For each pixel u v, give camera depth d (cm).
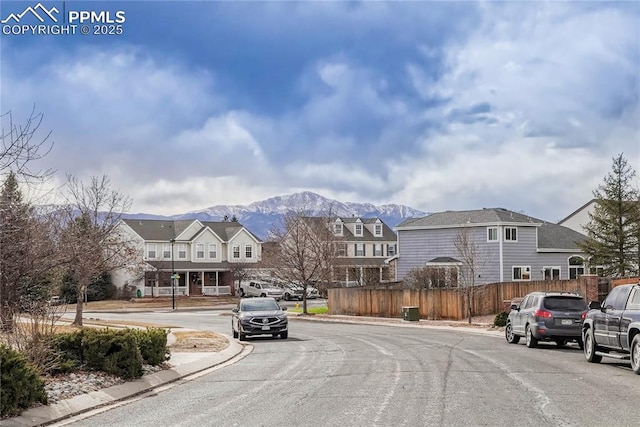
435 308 4372
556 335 2380
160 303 7100
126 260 5447
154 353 1762
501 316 3562
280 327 3052
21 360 1155
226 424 1091
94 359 1560
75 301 7150
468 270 4903
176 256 8031
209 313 5903
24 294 1798
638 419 1084
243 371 1848
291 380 1617
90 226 3534
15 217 1545
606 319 1836
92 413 1250
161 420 1151
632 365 1697
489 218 6100
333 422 1077
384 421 1074
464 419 1084
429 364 1880
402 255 6662
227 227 8650
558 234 6569
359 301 4922
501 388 1420
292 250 5569
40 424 1132
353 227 9125
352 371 1753
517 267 6103
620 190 5031
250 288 8100
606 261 5034
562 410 1163
